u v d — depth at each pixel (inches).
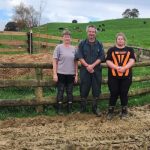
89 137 359.3
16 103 429.4
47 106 451.5
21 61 591.2
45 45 1048.2
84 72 435.5
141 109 471.5
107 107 468.8
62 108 450.3
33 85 435.5
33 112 439.5
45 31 1879.9
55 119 415.5
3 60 599.2
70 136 361.1
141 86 550.0
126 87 427.2
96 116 435.8
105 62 441.1
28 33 987.9
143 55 888.9
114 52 426.6
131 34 2076.8
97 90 438.9
